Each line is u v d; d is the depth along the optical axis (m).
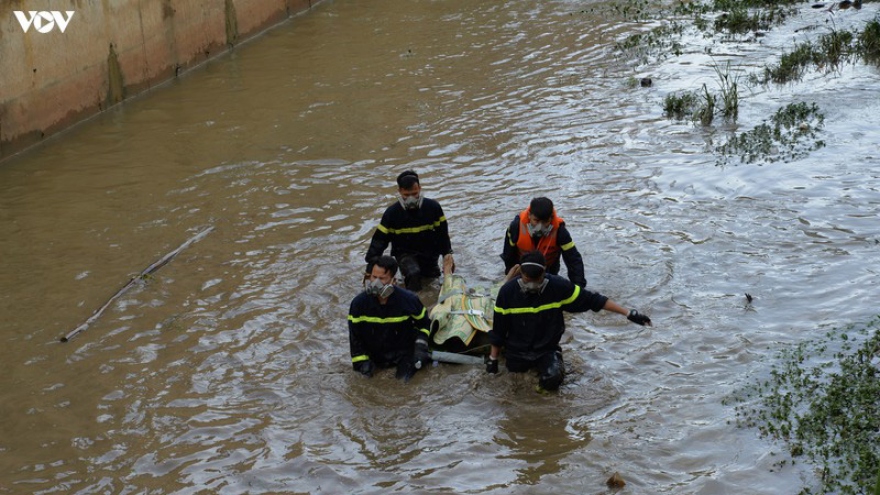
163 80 16.67
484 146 13.22
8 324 9.05
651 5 20.80
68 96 14.41
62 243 10.76
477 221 10.88
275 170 12.64
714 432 6.90
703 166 11.95
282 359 8.27
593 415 7.27
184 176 12.56
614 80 15.84
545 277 7.57
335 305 9.15
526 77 16.28
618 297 8.98
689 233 10.18
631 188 11.48
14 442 7.27
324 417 7.42
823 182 11.09
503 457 6.82
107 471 6.88
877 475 5.77
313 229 10.86
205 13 17.73
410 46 18.53
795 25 18.20
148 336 8.73
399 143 13.46
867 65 15.26
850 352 7.70
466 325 8.25
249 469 6.82
